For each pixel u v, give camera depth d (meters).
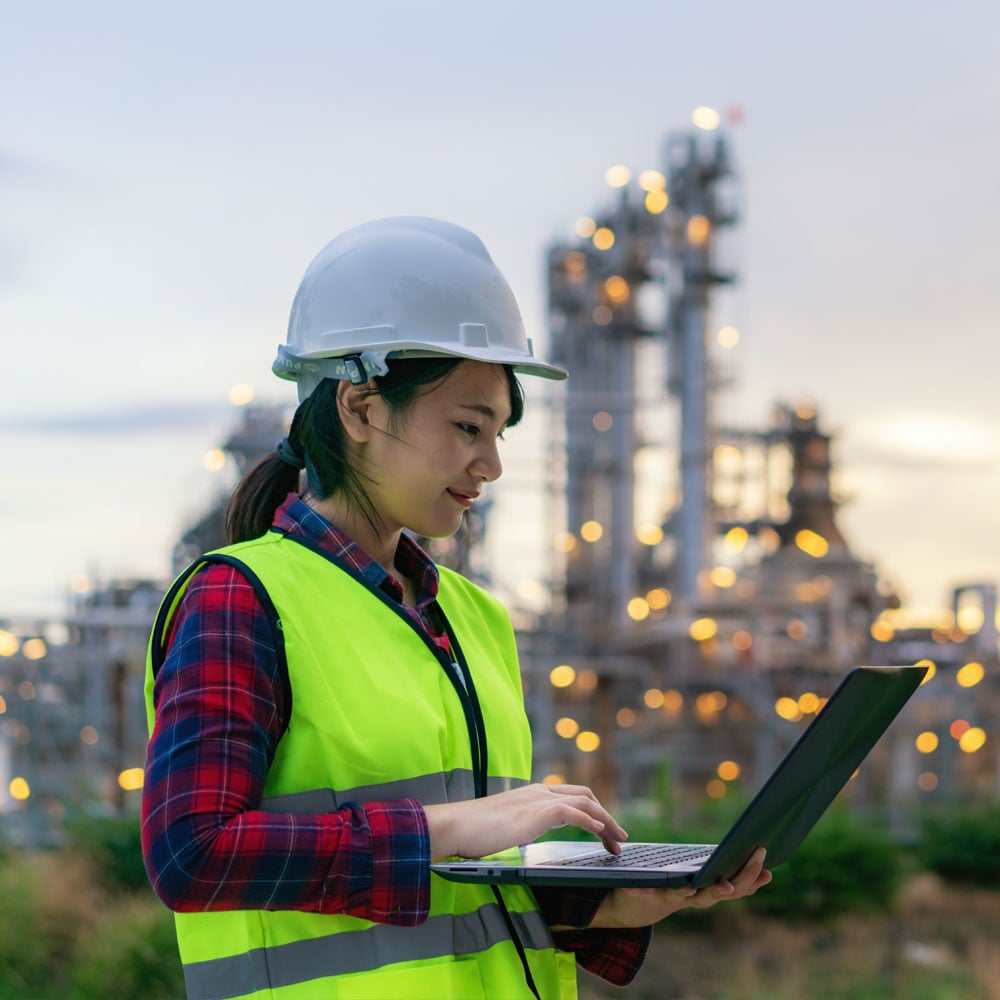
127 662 21.53
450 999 1.66
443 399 1.76
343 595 1.74
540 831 1.63
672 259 33.22
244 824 1.53
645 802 19.98
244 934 1.65
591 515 37.22
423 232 1.83
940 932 13.95
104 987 9.23
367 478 1.81
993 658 27.78
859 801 25.47
